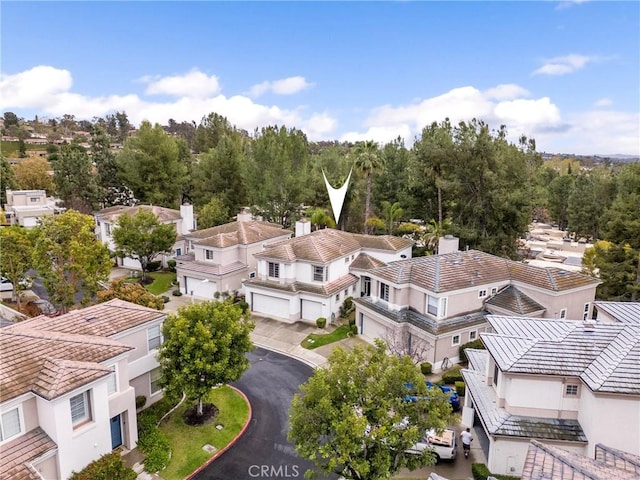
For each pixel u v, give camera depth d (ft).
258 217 208.13
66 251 111.55
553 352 67.21
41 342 64.54
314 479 57.57
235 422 79.77
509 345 70.33
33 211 225.97
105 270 116.16
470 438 71.15
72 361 61.87
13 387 56.24
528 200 160.04
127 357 69.56
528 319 79.82
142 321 78.33
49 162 343.67
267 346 111.24
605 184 248.93
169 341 73.10
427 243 179.93
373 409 54.65
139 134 218.38
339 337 116.26
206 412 81.71
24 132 559.79
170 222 175.52
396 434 52.49
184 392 73.61
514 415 66.80
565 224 306.96
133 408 70.54
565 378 64.59
